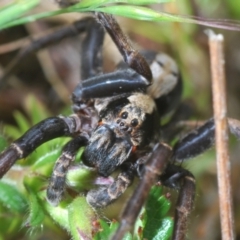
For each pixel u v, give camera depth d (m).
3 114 0.11
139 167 0.08
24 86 0.11
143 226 0.08
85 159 0.08
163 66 0.09
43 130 0.08
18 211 0.09
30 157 0.09
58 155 0.09
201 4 0.11
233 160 0.10
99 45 0.09
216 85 0.08
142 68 0.08
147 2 0.08
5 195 0.09
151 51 0.09
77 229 0.08
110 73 0.09
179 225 0.08
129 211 0.08
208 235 0.10
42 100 0.11
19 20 0.09
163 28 0.11
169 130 0.09
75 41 0.11
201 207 0.10
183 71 0.11
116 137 0.08
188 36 0.11
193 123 0.10
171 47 0.11
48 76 0.11
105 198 0.08
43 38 0.10
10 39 0.11
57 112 0.11
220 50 0.08
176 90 0.09
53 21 0.11
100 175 0.08
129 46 0.08
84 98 0.09
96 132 0.08
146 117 0.09
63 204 0.08
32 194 0.08
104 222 0.08
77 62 0.11
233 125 0.09
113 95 0.09
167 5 0.10
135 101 0.09
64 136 0.08
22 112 0.11
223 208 0.08
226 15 0.11
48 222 0.09
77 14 0.11
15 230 0.09
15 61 0.10
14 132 0.10
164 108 0.09
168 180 0.08
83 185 0.08
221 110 0.08
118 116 0.08
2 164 0.08
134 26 0.11
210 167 0.10
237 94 0.11
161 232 0.08
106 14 0.08
